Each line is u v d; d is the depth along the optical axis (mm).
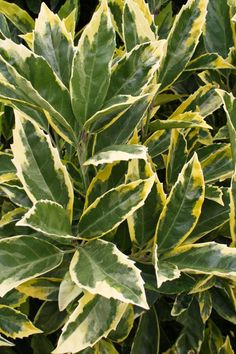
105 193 622
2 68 633
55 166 623
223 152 794
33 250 614
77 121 648
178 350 761
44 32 668
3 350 831
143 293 532
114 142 711
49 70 618
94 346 729
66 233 624
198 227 728
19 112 640
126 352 819
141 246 706
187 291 734
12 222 734
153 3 1146
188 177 647
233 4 910
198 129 852
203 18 791
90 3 1396
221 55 934
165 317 821
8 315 685
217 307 787
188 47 800
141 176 670
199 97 871
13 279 586
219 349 789
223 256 641
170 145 782
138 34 780
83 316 611
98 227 629
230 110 699
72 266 595
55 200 624
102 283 551
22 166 607
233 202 684
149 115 807
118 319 625
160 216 662
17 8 1046
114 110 637
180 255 665
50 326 759
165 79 808
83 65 616
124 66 661
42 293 725
